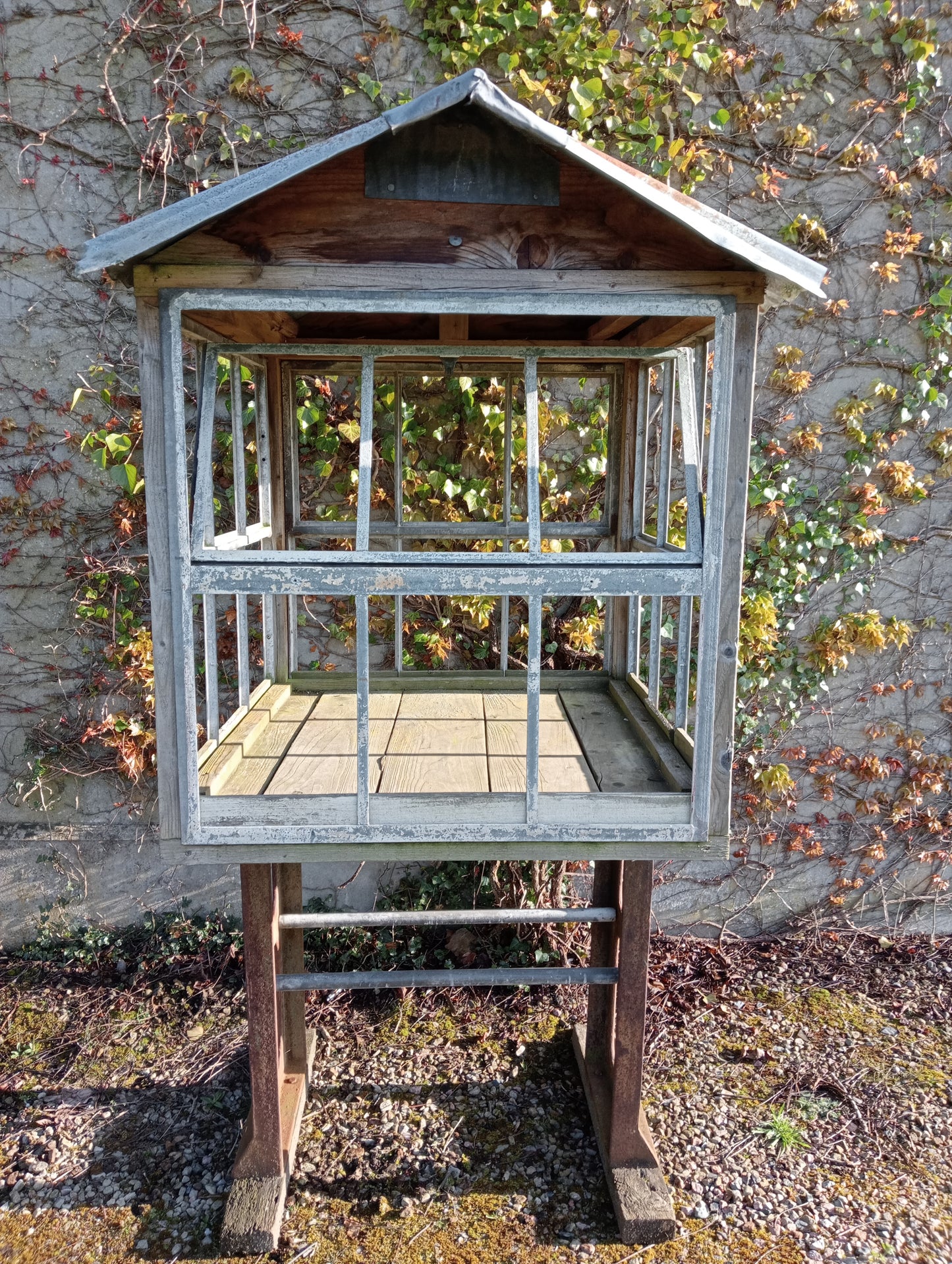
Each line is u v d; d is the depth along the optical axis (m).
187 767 1.66
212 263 1.51
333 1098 2.47
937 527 3.17
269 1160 2.06
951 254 3.00
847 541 3.12
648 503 3.13
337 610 3.14
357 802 1.68
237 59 2.78
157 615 1.63
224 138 2.79
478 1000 2.91
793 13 2.84
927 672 3.26
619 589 1.64
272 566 1.62
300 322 2.32
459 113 1.47
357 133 1.39
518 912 2.11
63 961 3.11
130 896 3.18
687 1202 2.14
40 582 3.00
